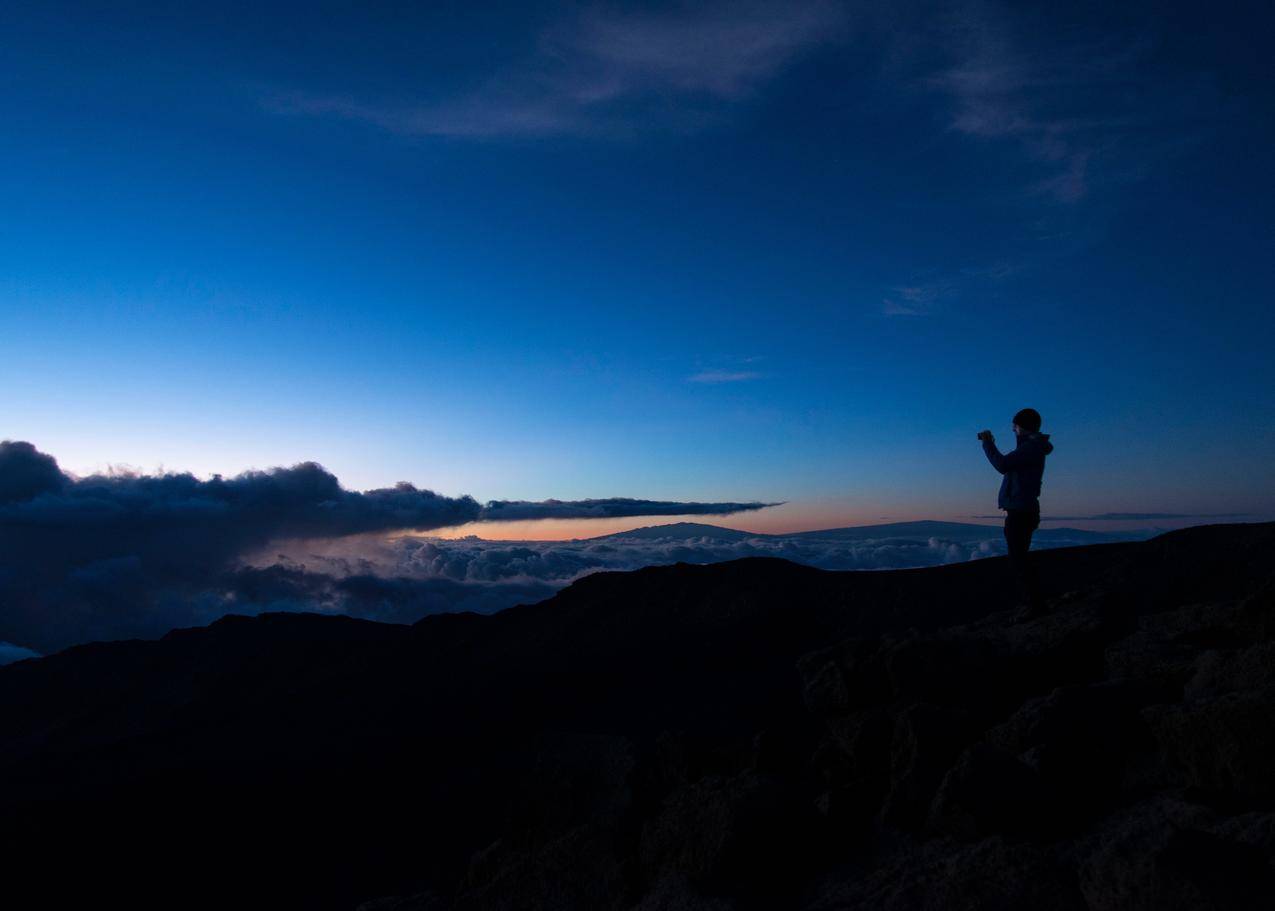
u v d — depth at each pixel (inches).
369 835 869.2
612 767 399.9
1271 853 152.6
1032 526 353.7
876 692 326.3
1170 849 146.1
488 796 823.1
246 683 1523.1
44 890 989.2
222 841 976.3
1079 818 212.2
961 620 733.3
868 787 262.2
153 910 885.8
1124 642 297.0
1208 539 665.0
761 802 238.1
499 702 969.5
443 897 327.9
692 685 803.4
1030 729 238.1
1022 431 364.5
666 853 252.4
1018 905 174.2
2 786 1316.4
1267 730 185.9
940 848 213.0
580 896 274.1
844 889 212.5
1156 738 219.8
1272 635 273.0
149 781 1181.1
